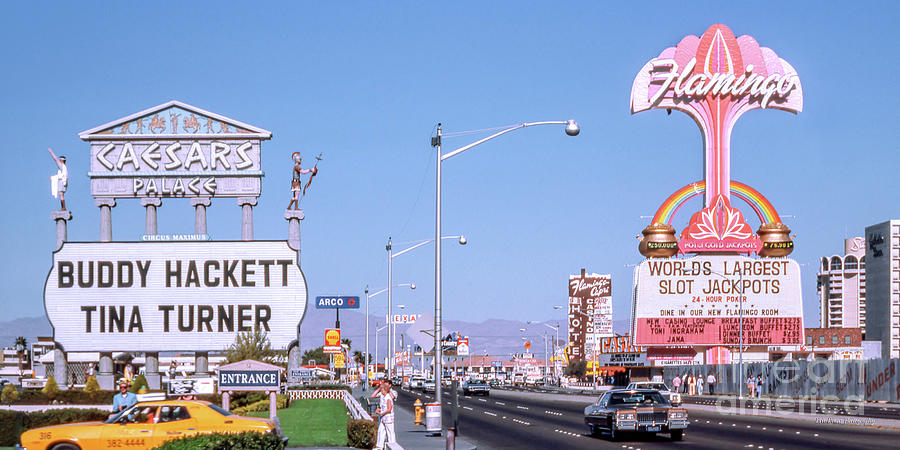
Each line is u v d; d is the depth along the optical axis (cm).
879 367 6831
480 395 9450
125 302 7438
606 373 15250
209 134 7631
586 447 3198
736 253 12219
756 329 11975
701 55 11962
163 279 7444
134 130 7638
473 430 4122
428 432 3794
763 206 12125
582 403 7350
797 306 11969
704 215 12094
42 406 6247
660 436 3659
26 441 2395
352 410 4538
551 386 16138
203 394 5847
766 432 3712
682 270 12031
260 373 3747
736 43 11975
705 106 12012
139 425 2427
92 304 7431
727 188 12106
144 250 7462
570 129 3688
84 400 6456
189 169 7619
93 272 7456
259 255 7450
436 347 3866
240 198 7619
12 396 6581
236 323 7394
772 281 12006
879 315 19662
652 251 12119
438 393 3825
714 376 10094
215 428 2456
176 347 7400
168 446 1867
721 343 11956
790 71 11981
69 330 7431
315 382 11762
